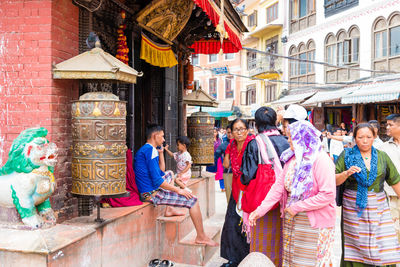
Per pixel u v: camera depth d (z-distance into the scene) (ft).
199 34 26.71
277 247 12.05
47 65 11.47
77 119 11.35
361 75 59.41
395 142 15.48
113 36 15.81
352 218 11.72
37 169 10.28
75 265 10.28
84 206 12.87
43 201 10.79
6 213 10.41
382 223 11.48
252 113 100.07
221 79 114.32
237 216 14.14
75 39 12.78
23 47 11.62
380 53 55.57
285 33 82.84
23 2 11.63
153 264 15.24
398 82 48.14
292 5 80.94
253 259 5.86
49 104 11.44
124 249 13.30
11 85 11.69
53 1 11.56
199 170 24.06
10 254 9.37
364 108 53.83
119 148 11.62
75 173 11.50
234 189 14.17
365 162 11.64
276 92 87.61
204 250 15.60
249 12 101.30
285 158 10.56
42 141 10.27
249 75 98.78
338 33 65.00
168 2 18.30
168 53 21.36
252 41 100.78
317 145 9.82
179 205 15.72
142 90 22.47
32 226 10.28
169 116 23.06
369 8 57.31
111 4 15.01
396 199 15.56
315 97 65.26
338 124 63.00
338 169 12.07
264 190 11.86
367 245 11.36
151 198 15.35
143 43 18.48
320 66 69.97
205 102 25.75
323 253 9.65
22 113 11.62
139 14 16.84
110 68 11.35
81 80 12.04
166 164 22.11
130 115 17.48
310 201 9.53
